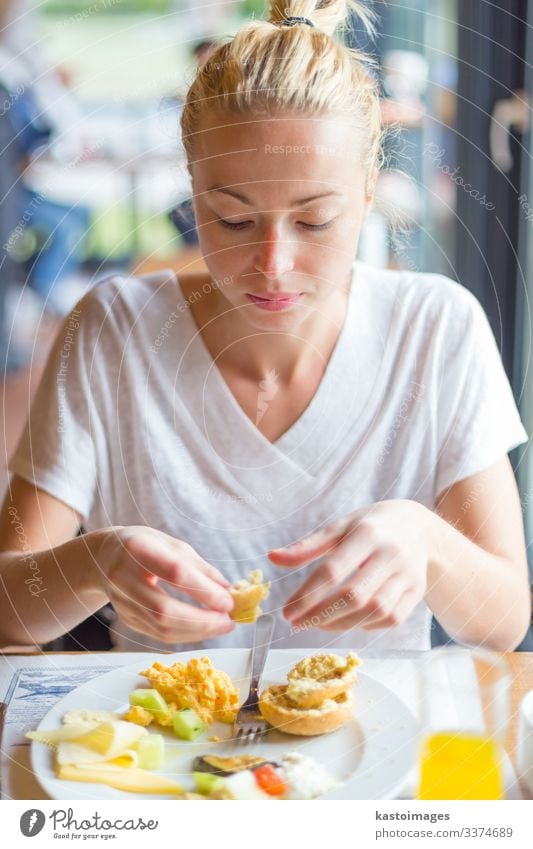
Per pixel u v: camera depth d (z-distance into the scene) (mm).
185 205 920
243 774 511
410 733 552
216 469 845
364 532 626
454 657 669
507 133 1188
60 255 1528
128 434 849
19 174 1543
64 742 537
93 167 1265
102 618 783
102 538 677
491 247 1225
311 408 845
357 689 590
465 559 712
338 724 548
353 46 840
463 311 892
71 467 821
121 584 619
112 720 555
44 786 506
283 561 615
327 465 852
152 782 511
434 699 596
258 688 599
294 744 542
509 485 862
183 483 847
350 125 667
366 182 738
